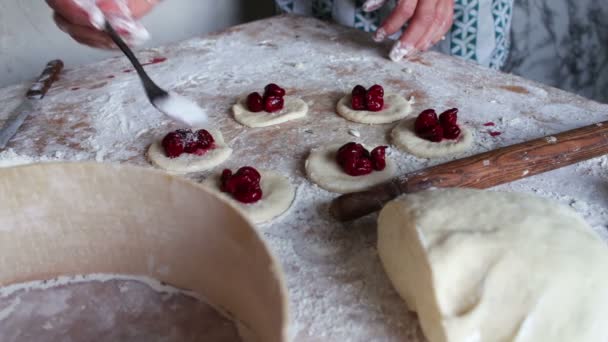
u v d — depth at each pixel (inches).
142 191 20.7
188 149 29.0
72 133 30.9
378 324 21.5
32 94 33.5
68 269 22.3
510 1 45.2
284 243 24.5
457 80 35.1
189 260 21.4
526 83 34.6
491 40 44.3
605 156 28.1
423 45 37.6
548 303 19.9
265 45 39.9
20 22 43.5
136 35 29.8
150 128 31.2
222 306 21.4
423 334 21.1
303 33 41.6
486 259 20.7
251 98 32.2
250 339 20.4
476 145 29.5
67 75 36.4
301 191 27.1
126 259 22.1
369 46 39.5
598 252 20.9
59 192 20.8
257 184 26.5
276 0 46.1
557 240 21.0
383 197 25.0
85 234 21.7
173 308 21.5
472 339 19.8
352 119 31.7
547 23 55.1
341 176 27.5
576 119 31.1
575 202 25.9
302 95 34.1
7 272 22.0
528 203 22.7
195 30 51.8
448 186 25.6
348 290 22.6
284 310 15.8
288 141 30.3
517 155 26.6
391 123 31.5
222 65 37.4
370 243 24.4
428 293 20.6
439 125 29.8
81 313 21.4
